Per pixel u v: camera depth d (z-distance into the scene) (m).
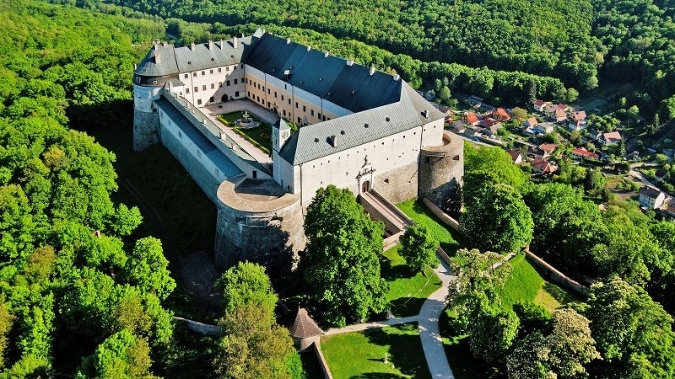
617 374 89.06
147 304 94.94
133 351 84.38
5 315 92.75
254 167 127.56
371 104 145.62
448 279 117.88
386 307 106.00
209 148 140.25
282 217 117.31
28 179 130.12
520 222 120.19
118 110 189.25
